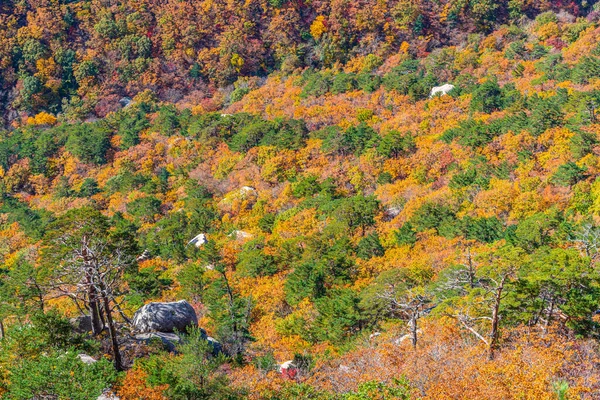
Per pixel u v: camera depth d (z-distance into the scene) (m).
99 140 120.56
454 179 79.62
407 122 103.56
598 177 67.88
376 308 46.84
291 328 49.91
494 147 85.44
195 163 110.44
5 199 113.44
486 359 29.16
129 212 98.81
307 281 57.00
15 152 124.19
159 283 56.28
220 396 28.19
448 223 67.62
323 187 90.75
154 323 40.44
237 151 108.88
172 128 123.56
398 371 29.66
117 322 41.56
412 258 61.28
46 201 111.50
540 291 34.00
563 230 53.50
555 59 116.25
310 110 117.69
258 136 109.62
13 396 23.81
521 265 35.66
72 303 50.66
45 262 38.03
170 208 99.88
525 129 85.06
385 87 118.94
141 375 27.53
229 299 51.31
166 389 26.56
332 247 66.38
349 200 79.38
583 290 33.88
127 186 108.12
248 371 34.94
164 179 108.62
